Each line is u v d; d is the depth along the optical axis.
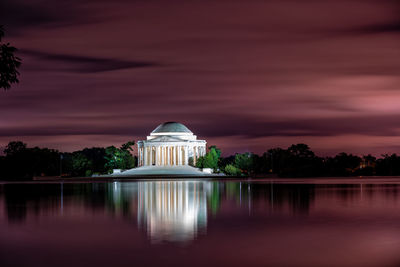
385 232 50.16
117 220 60.44
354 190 118.69
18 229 53.44
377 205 77.69
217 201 86.94
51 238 47.50
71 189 136.38
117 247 42.81
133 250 41.47
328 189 124.25
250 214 65.94
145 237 47.53
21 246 43.66
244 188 133.00
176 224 56.38
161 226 54.81
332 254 39.88
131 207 76.88
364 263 37.06
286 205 78.44
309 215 64.44
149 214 66.75
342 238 46.66
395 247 42.62
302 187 136.88
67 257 39.22
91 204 82.69
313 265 36.47
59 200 92.12
